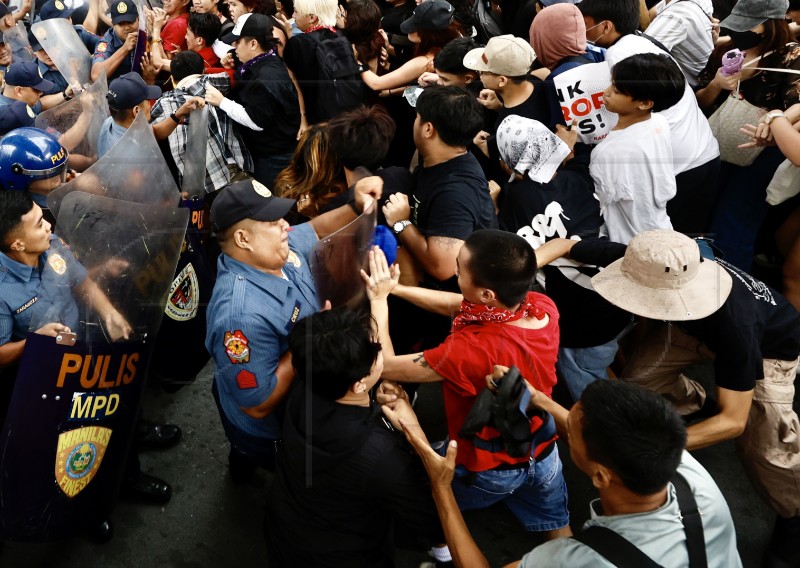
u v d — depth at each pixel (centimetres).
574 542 133
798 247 303
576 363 247
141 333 203
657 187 237
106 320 193
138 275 201
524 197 245
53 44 388
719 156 285
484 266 167
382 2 450
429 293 216
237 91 343
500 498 199
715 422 204
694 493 135
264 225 177
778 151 288
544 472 197
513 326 177
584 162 259
